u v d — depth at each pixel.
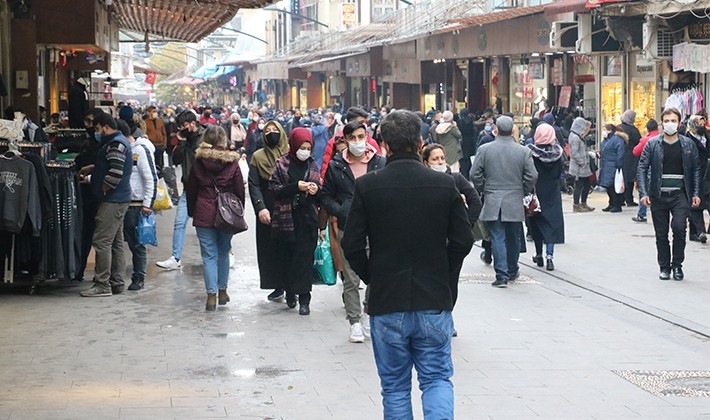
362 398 10.80
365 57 59.00
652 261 19.81
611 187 27.53
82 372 11.73
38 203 15.53
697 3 26.30
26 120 20.62
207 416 10.12
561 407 10.55
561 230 18.73
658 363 12.38
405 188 8.55
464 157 38.59
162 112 57.31
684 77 30.44
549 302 16.11
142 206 16.61
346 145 13.56
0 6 22.98
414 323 8.45
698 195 17.64
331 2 89.81
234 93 116.50
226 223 14.96
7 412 10.16
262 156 15.30
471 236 8.59
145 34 44.91
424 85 56.62
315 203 14.77
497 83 46.16
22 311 15.02
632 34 30.86
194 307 15.47
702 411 10.42
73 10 23.69
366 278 8.77
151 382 11.35
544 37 35.56
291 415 10.20
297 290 14.87
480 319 14.83
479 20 40.16
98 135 16.98
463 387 11.27
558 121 35.59
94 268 17.58
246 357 12.51
